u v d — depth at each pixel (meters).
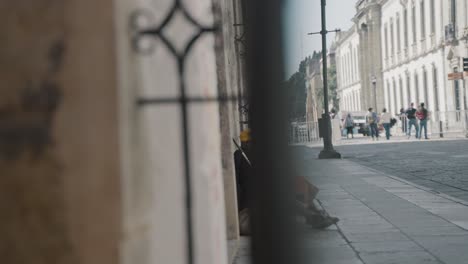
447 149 23.44
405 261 5.37
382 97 65.44
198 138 2.22
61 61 1.32
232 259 5.54
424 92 48.78
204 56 2.48
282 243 6.05
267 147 8.18
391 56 60.12
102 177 1.32
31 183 1.33
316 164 18.62
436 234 6.56
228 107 6.35
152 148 1.57
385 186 11.70
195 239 1.99
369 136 50.31
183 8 1.73
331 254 5.70
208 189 2.40
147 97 1.54
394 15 58.03
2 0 1.33
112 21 1.32
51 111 1.33
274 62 9.01
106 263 1.31
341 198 10.02
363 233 6.74
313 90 42.25
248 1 9.21
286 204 6.91
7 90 1.33
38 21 1.33
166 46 1.71
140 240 1.44
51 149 1.32
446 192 10.52
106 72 1.32
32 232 1.32
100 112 1.32
